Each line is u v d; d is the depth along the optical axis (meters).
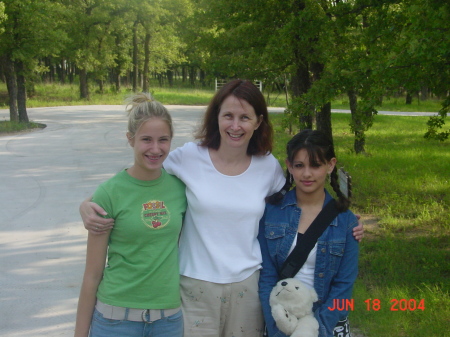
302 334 2.24
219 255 2.43
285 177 2.71
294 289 2.32
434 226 6.45
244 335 2.51
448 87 5.95
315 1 8.41
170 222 2.38
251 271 2.48
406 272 4.82
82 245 5.93
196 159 2.54
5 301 4.45
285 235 2.49
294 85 13.66
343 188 2.60
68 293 4.64
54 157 12.19
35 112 26.89
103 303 2.33
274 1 9.38
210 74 11.51
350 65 6.41
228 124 2.44
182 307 2.48
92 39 35.41
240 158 2.56
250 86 2.47
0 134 16.95
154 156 2.32
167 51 44.59
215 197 2.44
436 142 15.35
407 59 5.32
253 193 2.50
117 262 2.34
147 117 2.29
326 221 2.46
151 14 36.19
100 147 14.05
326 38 7.65
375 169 10.45
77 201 7.94
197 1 12.02
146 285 2.31
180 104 36.78
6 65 19.56
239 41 10.52
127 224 2.30
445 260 5.20
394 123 22.36
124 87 48.47
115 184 2.34
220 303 2.45
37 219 6.94
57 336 3.86
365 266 5.05
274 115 23.80
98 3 34.72
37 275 5.05
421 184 8.98
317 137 2.46
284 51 8.55
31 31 19.25
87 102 35.06
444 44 4.91
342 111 32.22
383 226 6.57
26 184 9.13
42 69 21.22
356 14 7.19
